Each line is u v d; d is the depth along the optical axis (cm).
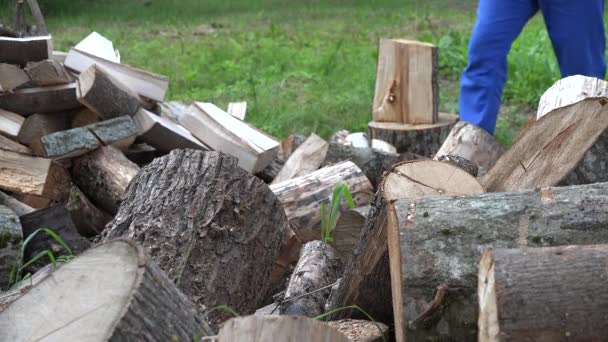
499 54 568
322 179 426
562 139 340
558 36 576
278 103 804
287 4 1936
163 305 214
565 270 208
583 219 247
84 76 461
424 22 1520
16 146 448
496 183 359
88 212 429
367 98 805
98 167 448
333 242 402
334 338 214
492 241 245
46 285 221
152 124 470
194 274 298
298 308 312
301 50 1180
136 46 1211
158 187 327
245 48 1194
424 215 253
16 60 468
